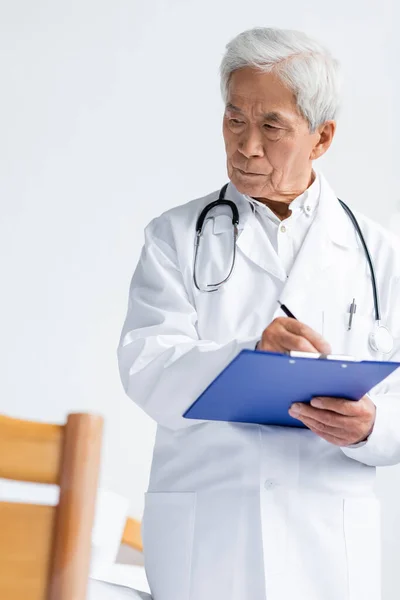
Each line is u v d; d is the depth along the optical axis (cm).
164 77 393
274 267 204
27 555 107
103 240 382
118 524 322
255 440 187
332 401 167
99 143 385
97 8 390
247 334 199
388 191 407
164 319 195
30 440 109
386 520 380
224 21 400
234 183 202
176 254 206
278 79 194
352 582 184
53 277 376
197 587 182
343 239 211
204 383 179
